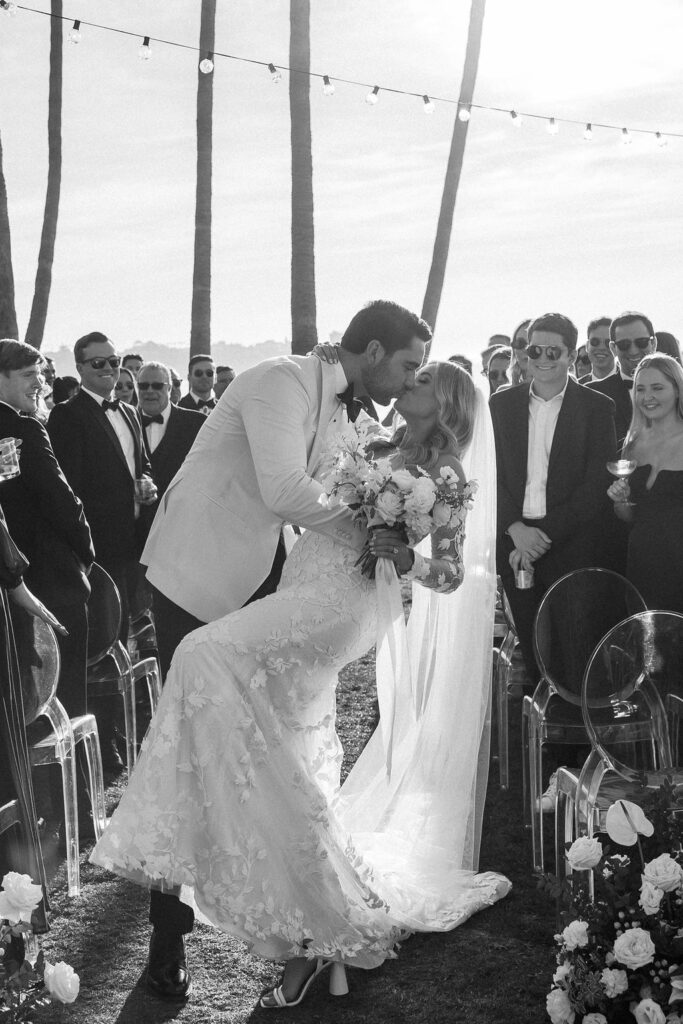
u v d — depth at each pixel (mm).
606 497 5145
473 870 4164
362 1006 3316
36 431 4469
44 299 19297
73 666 4613
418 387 3945
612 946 2941
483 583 4285
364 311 3576
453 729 4250
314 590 3494
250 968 3537
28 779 3646
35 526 4512
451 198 15367
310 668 3467
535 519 5195
